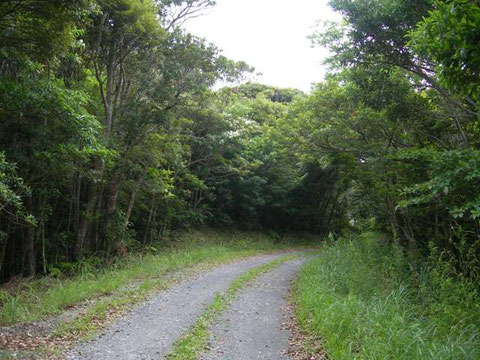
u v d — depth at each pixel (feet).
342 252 45.14
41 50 28.09
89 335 21.59
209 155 74.84
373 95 33.68
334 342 19.40
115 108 48.01
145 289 33.86
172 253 58.80
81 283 33.35
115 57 47.24
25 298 29.27
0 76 28.14
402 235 44.91
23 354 18.12
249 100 105.09
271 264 56.24
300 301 30.42
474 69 16.19
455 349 17.95
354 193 51.39
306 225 114.32
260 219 106.73
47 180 38.96
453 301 25.54
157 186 53.36
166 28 51.06
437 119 35.04
